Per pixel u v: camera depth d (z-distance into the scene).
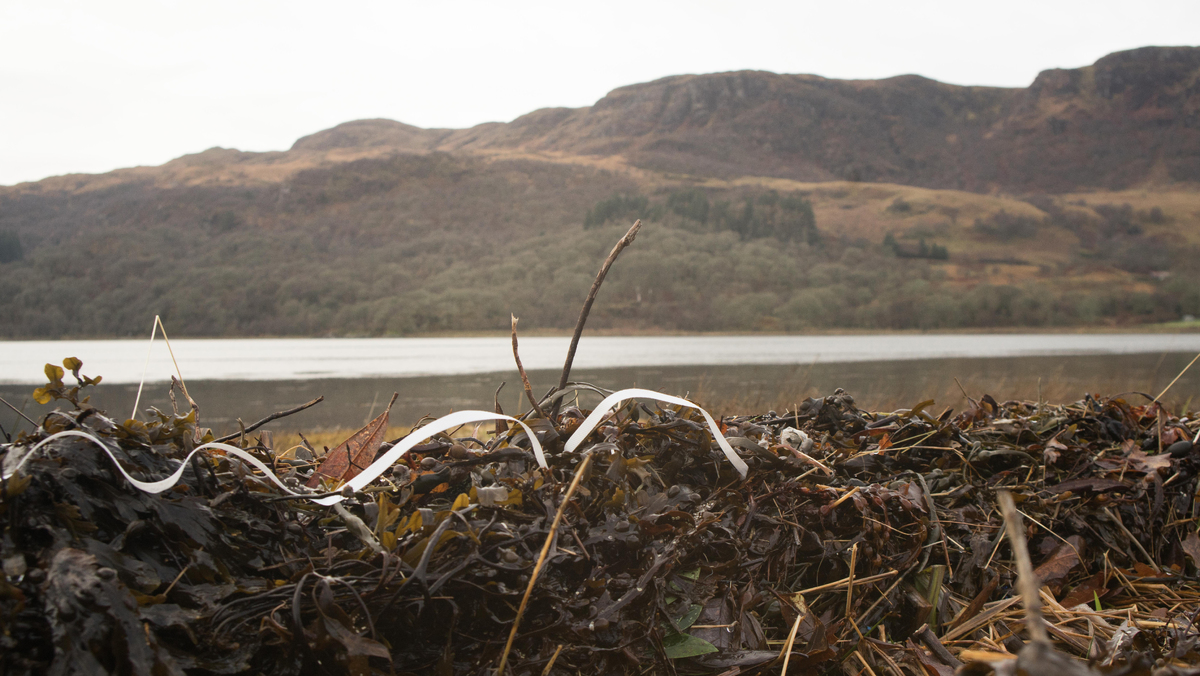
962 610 1.67
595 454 1.60
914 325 127.81
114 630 1.01
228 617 1.17
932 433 2.22
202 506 1.30
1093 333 126.75
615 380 26.41
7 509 1.12
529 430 1.51
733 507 1.65
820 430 2.32
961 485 2.09
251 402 22.66
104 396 23.84
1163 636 1.58
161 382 33.31
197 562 1.21
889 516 1.78
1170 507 2.10
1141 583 1.88
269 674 1.15
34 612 1.04
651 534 1.46
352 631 1.12
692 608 1.48
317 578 1.24
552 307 133.00
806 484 1.76
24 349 84.00
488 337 124.38
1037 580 1.79
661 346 79.31
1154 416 2.64
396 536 1.35
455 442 1.75
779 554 1.62
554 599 1.31
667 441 1.78
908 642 1.53
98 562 1.08
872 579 1.59
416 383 31.56
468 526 1.32
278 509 1.42
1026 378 21.45
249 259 160.00
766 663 1.40
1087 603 1.78
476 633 1.32
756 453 1.73
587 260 144.62
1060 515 2.01
